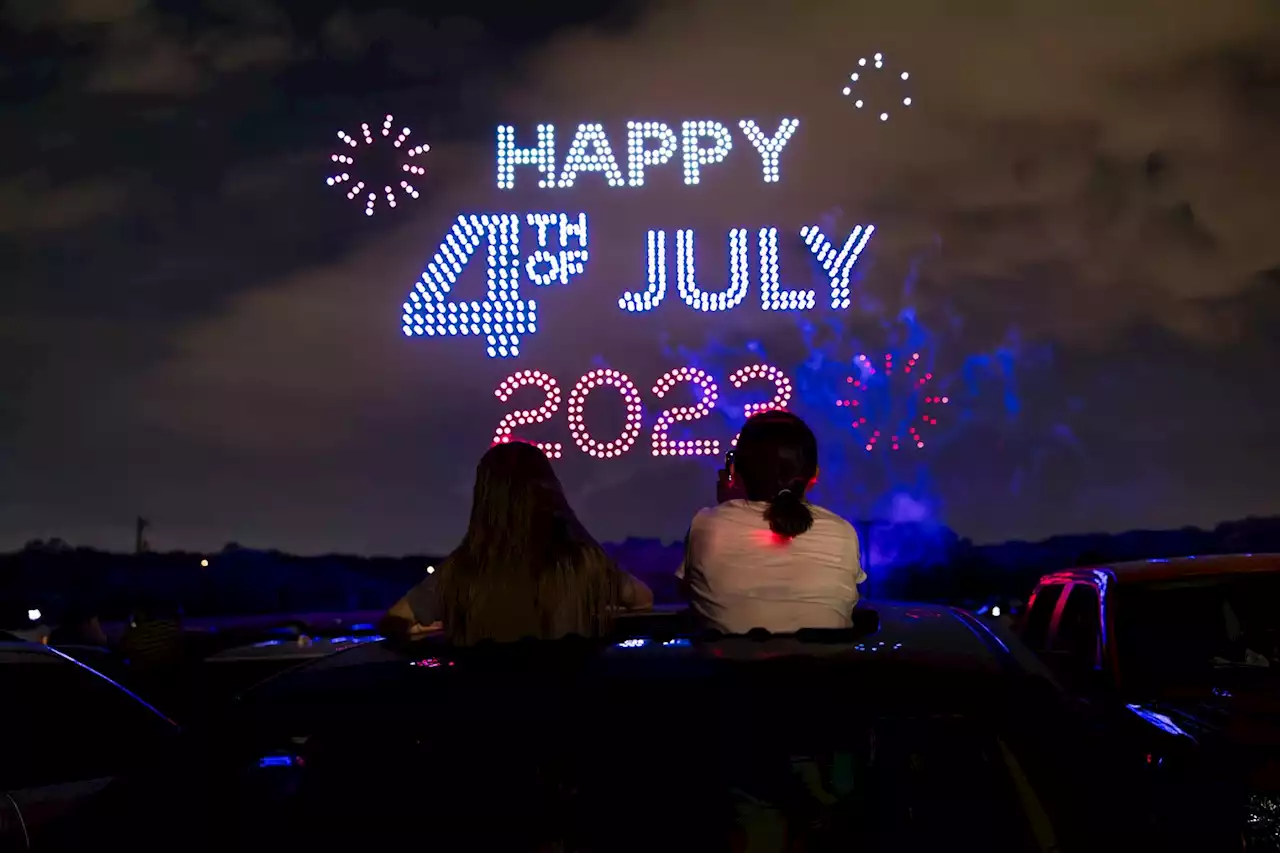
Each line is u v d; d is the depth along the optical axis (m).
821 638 3.32
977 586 19.20
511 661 3.22
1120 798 2.96
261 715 3.15
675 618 4.36
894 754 2.95
